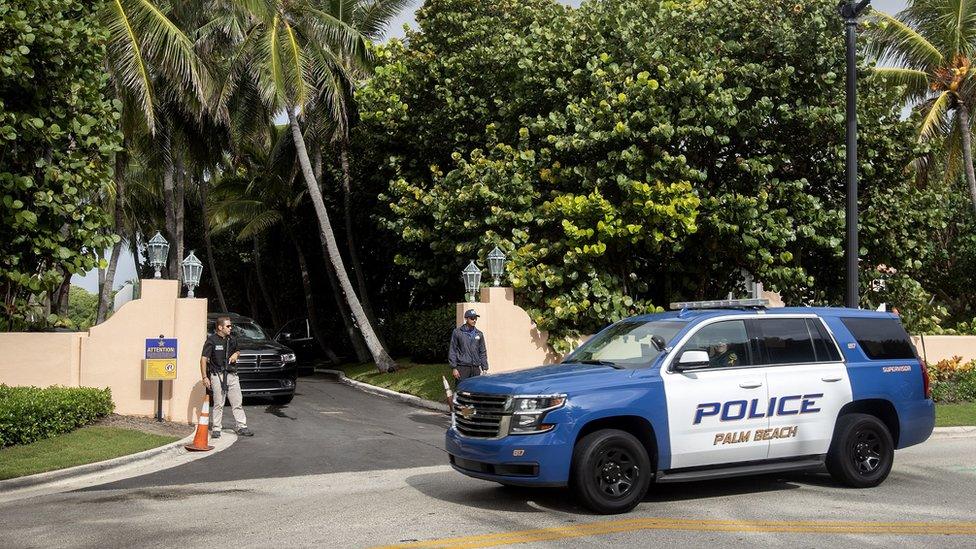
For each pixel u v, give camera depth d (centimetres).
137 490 965
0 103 1329
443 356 2512
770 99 1814
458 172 2012
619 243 1820
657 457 814
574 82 1928
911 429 965
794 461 899
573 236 1784
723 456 847
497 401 802
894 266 2069
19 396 1235
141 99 2136
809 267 2088
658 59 1834
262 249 3906
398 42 2609
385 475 1044
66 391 1333
